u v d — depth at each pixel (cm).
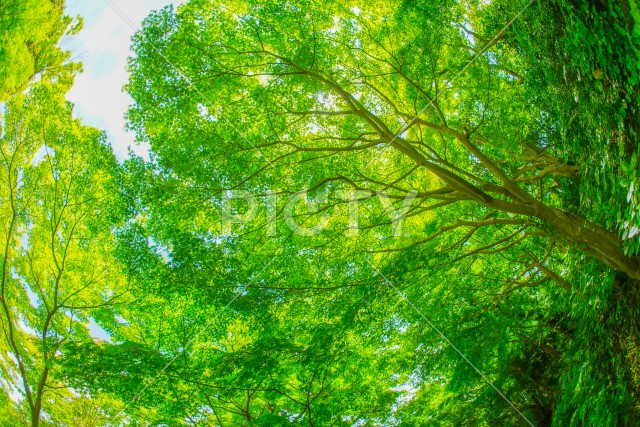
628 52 432
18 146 1244
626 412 609
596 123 527
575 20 491
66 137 1222
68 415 1268
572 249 726
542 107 702
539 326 966
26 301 1318
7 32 1122
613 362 645
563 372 855
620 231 536
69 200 1234
